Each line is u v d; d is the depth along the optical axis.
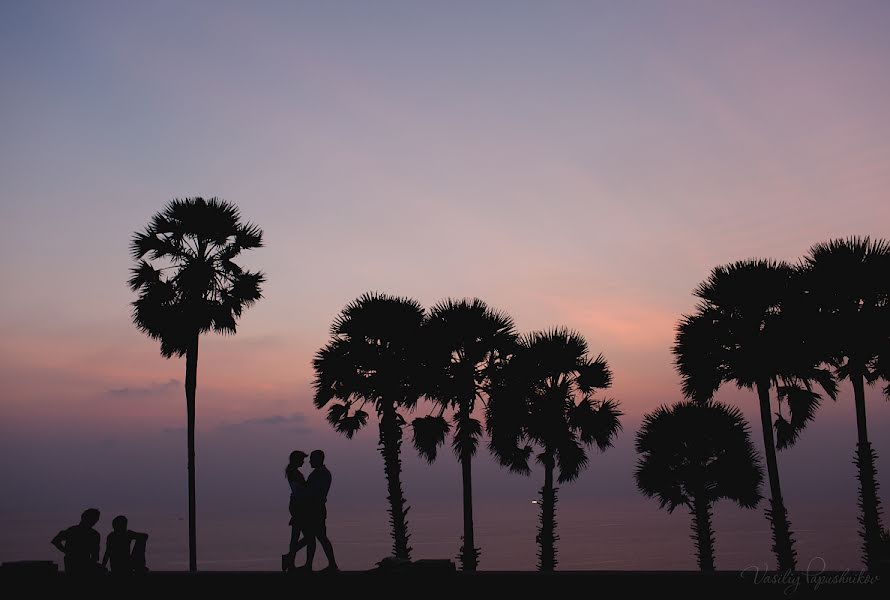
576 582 12.61
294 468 13.87
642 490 35.03
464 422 31.97
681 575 12.88
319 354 34.22
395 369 33.19
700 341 28.89
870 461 27.52
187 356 28.41
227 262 29.72
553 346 33.00
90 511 13.62
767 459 27.83
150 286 28.66
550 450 32.16
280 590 12.58
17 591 12.62
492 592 12.27
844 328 27.86
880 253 28.12
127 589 12.76
